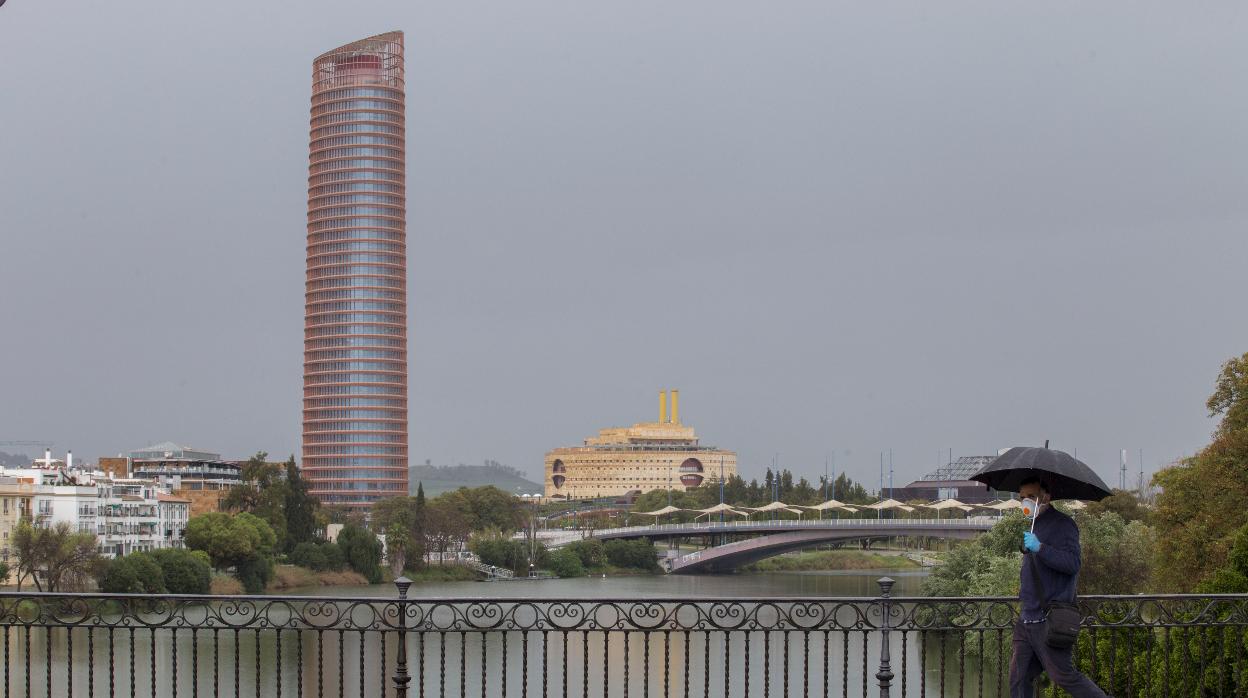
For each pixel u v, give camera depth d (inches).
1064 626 841.5
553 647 3663.9
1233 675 1595.7
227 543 7352.4
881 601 957.2
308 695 2790.4
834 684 3038.9
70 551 5777.6
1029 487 889.5
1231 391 2952.8
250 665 3275.1
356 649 3540.8
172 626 935.7
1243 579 1648.6
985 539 4517.7
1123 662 1782.7
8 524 6850.4
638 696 2805.1
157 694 2819.9
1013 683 884.0
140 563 5861.2
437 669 3161.9
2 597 932.6
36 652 3531.0
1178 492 2893.7
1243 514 2682.1
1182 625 974.4
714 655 3521.2
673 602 949.2
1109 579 3326.8
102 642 3737.7
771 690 2938.0
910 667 3366.1
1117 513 4254.4
